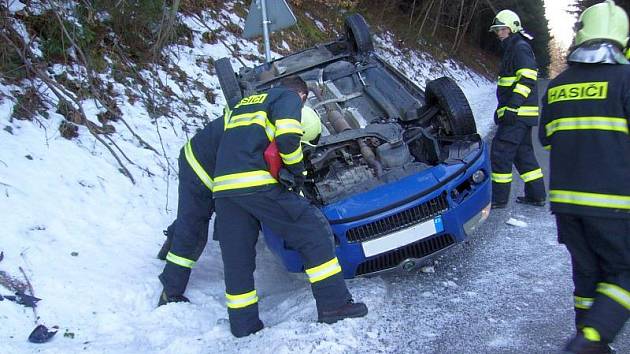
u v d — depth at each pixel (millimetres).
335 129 5160
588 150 2889
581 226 3033
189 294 4500
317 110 5672
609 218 2816
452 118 4738
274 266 5004
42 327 3658
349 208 3980
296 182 3652
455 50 22703
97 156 5949
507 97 5688
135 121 6902
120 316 4051
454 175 4141
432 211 4047
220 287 4676
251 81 6453
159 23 8297
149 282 4555
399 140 4570
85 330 3824
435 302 3975
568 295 3914
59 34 6734
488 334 3504
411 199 3986
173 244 4309
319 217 3738
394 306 3949
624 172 2820
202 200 4309
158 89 7742
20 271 4148
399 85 5742
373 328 3645
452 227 4082
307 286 4508
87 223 5070
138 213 5559
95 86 6859
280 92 3719
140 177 6066
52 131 5855
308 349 3379
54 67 6684
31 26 6727
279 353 3352
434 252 4117
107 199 5500
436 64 19547
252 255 3816
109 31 7844
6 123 5582
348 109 5473
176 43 8953
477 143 4578
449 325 3646
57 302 4008
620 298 2805
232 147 3678
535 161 5875
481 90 18141
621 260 2854
